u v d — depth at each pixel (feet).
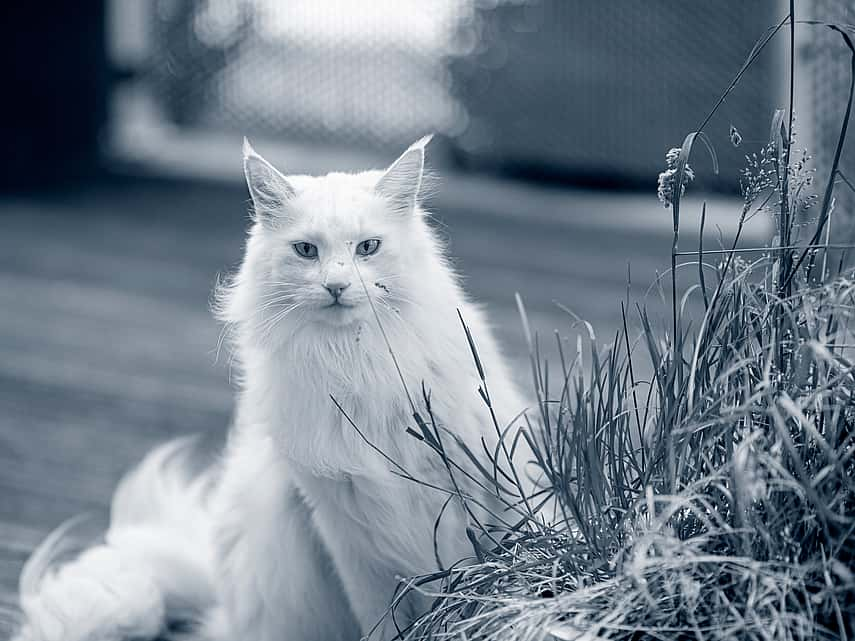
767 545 5.33
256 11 26.53
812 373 5.73
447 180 25.44
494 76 24.97
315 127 26.58
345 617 7.61
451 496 6.34
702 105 22.95
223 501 7.98
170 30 27.25
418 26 25.25
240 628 7.81
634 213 22.81
